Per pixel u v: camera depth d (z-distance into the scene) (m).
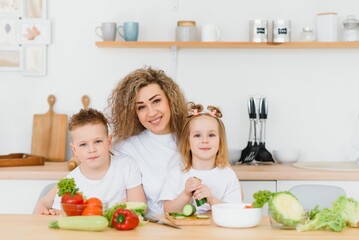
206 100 3.49
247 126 3.50
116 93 2.51
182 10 3.49
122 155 2.51
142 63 3.48
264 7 3.50
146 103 2.44
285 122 3.49
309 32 3.32
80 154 2.28
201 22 3.50
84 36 3.49
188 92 3.49
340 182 2.97
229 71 3.49
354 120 3.48
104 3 3.49
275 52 3.50
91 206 1.82
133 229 1.78
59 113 3.50
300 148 3.48
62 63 3.49
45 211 2.29
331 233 1.72
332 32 3.32
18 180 2.97
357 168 3.16
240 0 3.50
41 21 3.47
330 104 3.48
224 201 2.38
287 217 1.77
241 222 1.79
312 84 3.50
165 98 2.47
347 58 3.50
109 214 1.81
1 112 3.50
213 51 3.49
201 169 2.38
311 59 3.50
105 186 2.37
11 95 3.50
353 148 3.47
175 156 2.48
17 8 3.48
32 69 3.48
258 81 3.50
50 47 3.49
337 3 3.49
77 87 3.49
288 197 1.80
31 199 2.97
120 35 3.37
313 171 3.00
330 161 3.50
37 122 3.47
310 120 3.49
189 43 3.28
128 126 2.51
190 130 2.36
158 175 2.45
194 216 1.92
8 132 3.50
